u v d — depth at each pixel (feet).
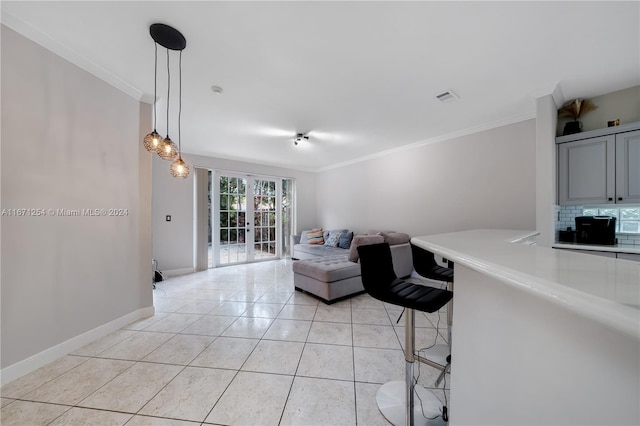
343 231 16.81
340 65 6.45
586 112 8.34
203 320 8.03
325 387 4.89
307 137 12.20
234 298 10.19
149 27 5.16
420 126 10.79
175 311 8.79
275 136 12.15
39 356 5.48
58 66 5.85
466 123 10.47
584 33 5.33
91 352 6.11
